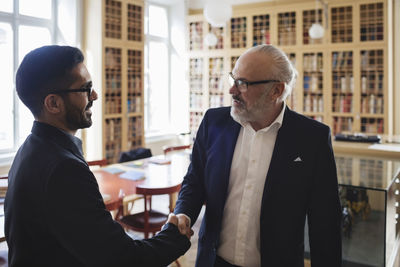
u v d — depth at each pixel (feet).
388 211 7.94
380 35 18.58
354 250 8.13
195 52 23.02
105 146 17.94
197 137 5.26
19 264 3.12
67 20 17.49
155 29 23.99
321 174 4.53
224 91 22.17
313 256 4.67
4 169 15.33
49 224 2.98
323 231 4.50
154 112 24.57
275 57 4.44
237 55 21.62
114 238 3.16
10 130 16.22
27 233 3.11
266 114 4.54
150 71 23.98
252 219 4.58
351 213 8.07
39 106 3.32
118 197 8.72
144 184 10.10
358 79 19.04
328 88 19.67
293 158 4.49
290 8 19.98
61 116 3.37
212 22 13.44
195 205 4.95
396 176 8.73
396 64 18.85
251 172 4.61
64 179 3.00
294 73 4.78
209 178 4.85
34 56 3.29
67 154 3.15
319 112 20.04
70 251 3.03
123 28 18.30
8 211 3.25
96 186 3.23
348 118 19.65
